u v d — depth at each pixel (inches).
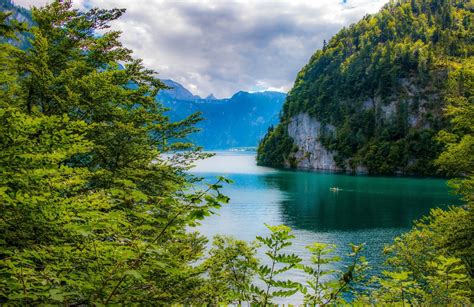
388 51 7249.0
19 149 158.9
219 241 483.2
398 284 195.0
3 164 153.3
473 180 695.7
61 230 169.8
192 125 492.7
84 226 135.6
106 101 376.8
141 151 411.2
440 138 764.0
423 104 6289.4
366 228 2076.8
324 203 2923.2
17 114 154.1
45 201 152.9
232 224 2142.0
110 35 402.9
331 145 6781.5
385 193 3467.0
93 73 355.9
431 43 7805.1
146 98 433.4
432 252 666.8
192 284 277.7
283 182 4505.4
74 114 369.1
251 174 5620.1
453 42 7391.7
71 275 139.3
